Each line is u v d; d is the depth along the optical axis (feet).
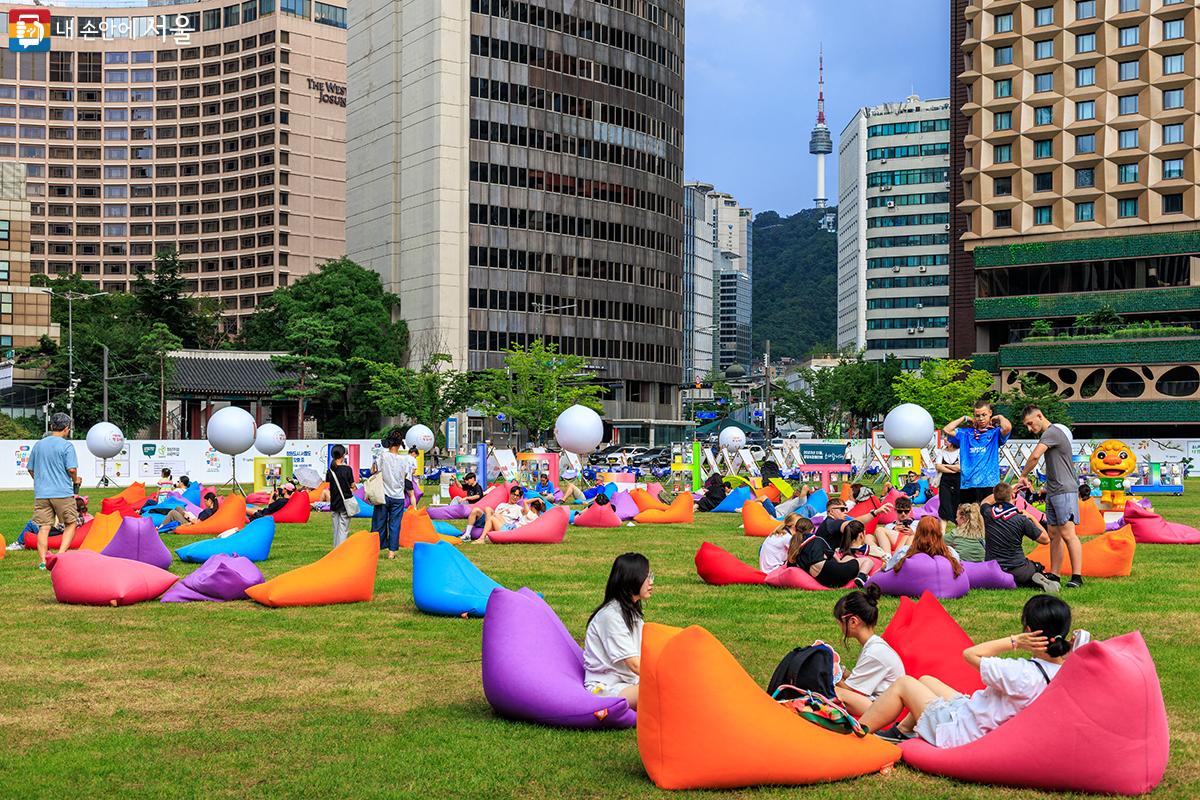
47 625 35.81
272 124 451.12
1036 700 19.27
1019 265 263.29
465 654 31.12
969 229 269.44
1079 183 259.39
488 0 282.97
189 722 23.80
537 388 237.66
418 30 282.97
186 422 264.31
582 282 301.43
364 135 302.04
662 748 19.42
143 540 47.11
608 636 24.12
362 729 23.25
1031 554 47.11
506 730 23.24
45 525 51.19
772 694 21.70
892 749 20.63
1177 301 252.42
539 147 292.61
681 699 19.31
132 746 21.85
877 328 535.19
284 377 254.68
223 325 440.04
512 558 56.54
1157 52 250.37
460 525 77.15
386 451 55.72
